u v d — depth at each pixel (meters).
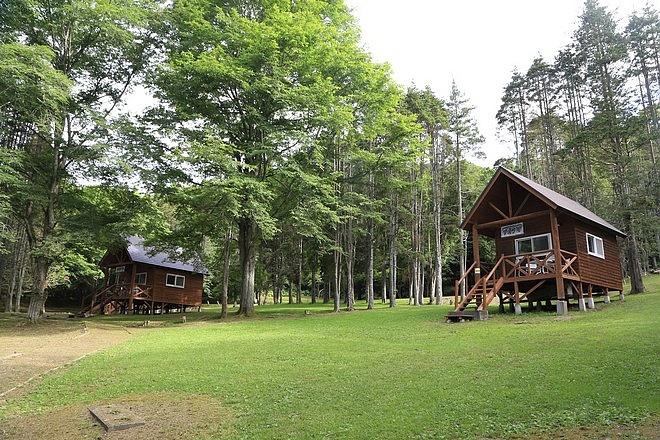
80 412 8.34
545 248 20.75
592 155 33.41
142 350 14.38
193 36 24.38
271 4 25.41
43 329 20.83
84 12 21.17
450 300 37.56
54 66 22.89
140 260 34.09
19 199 21.98
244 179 22.14
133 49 24.55
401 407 7.61
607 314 16.45
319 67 25.62
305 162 26.12
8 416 8.14
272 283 46.59
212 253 42.09
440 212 38.22
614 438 5.60
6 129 22.03
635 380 7.87
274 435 6.84
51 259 22.70
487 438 6.04
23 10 21.45
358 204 29.81
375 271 47.06
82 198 24.47
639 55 29.17
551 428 6.15
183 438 7.00
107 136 22.84
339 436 6.57
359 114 26.98
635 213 24.38
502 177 20.36
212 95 25.00
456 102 37.72
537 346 11.52
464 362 10.49
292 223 27.94
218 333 18.66
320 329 18.73
